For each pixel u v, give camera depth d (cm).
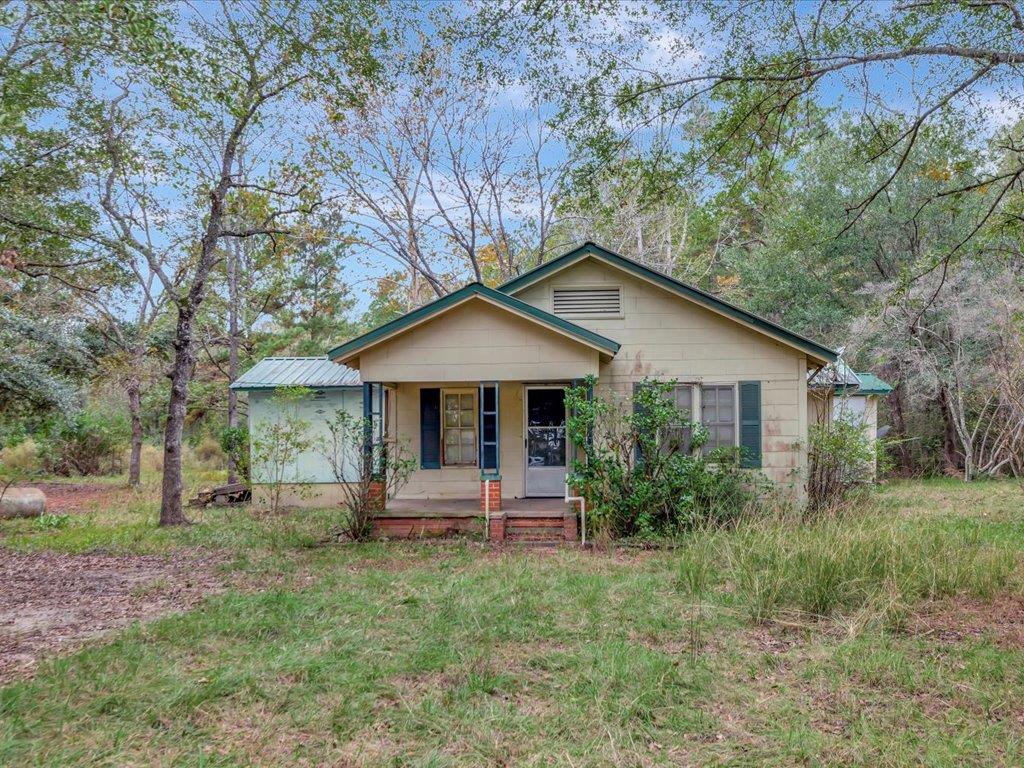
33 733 401
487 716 424
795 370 1207
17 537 1138
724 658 523
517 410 1278
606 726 409
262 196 1460
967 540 843
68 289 1703
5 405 1678
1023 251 1046
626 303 1241
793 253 2200
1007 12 696
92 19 798
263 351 2294
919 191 1923
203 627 600
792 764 372
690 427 1152
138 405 2041
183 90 1047
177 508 1271
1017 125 978
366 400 1124
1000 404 1850
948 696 456
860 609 609
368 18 1009
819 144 1950
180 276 1481
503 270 2453
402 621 618
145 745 390
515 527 1070
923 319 1931
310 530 1178
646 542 1001
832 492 1165
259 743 393
